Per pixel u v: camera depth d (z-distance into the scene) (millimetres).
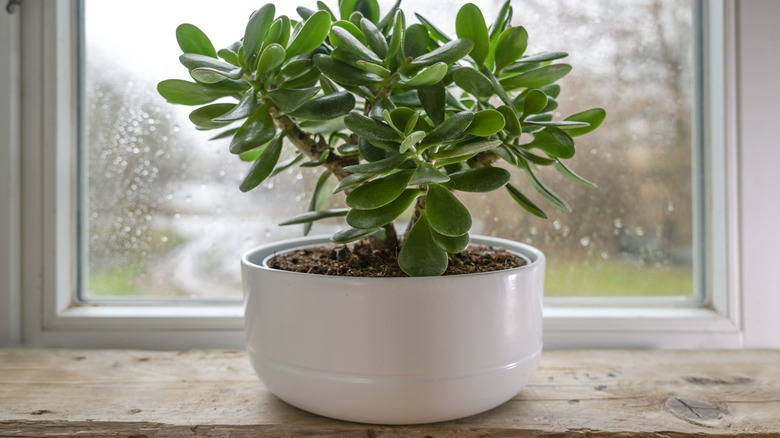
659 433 612
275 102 570
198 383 760
